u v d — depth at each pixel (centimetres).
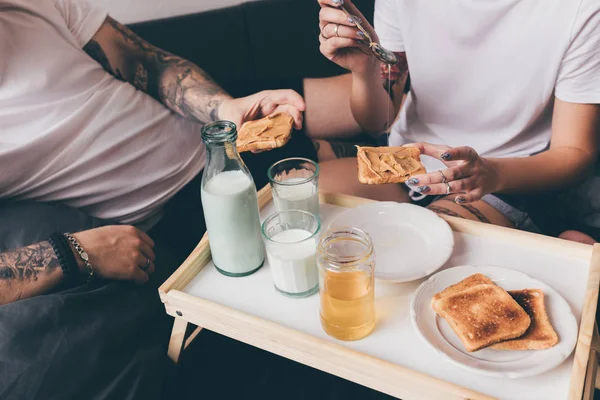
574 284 84
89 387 99
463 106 137
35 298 101
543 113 129
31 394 95
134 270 115
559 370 71
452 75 134
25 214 120
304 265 83
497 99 131
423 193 99
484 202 126
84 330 102
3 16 118
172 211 147
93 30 141
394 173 98
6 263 105
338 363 77
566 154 119
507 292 79
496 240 95
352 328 77
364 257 72
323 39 120
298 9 160
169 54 154
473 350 72
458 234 98
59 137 125
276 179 100
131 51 149
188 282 94
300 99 124
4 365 95
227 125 86
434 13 127
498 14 120
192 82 147
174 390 122
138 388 102
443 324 79
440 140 146
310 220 86
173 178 145
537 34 117
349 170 146
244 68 173
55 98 126
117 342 105
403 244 94
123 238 116
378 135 155
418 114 146
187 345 118
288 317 84
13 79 121
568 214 139
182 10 167
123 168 135
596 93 114
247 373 126
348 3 116
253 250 91
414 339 78
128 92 138
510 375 68
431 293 83
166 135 144
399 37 139
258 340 84
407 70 146
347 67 132
